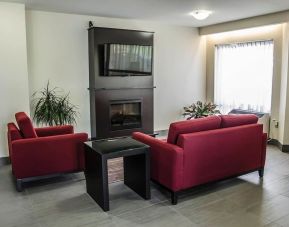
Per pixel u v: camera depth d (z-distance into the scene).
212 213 2.82
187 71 6.75
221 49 6.52
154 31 6.14
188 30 6.63
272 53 5.48
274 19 5.10
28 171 3.40
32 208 2.97
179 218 2.72
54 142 3.49
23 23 4.38
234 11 4.98
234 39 6.22
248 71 5.98
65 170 3.60
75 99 5.43
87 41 5.42
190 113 6.57
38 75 5.03
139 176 3.20
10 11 4.28
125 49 5.40
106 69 5.29
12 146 3.30
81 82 5.45
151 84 5.91
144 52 5.64
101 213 2.84
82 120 5.54
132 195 3.25
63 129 4.20
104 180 2.84
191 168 3.04
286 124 4.95
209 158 3.17
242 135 3.45
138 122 5.88
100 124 5.40
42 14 4.95
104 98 5.39
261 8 4.73
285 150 5.00
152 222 2.65
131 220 2.70
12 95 4.41
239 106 6.24
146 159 3.04
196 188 3.35
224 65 6.50
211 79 6.90
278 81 5.36
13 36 4.33
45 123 4.99
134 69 5.59
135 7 4.67
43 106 4.83
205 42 6.92
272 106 5.48
